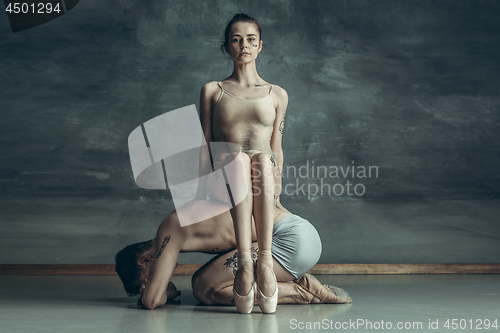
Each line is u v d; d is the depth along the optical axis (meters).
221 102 2.20
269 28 4.45
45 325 1.58
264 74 4.40
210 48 4.43
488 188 4.29
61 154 4.20
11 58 4.29
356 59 4.45
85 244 4.02
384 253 4.08
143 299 1.97
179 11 4.43
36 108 4.25
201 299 2.09
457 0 4.50
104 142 4.24
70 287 2.82
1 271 3.74
